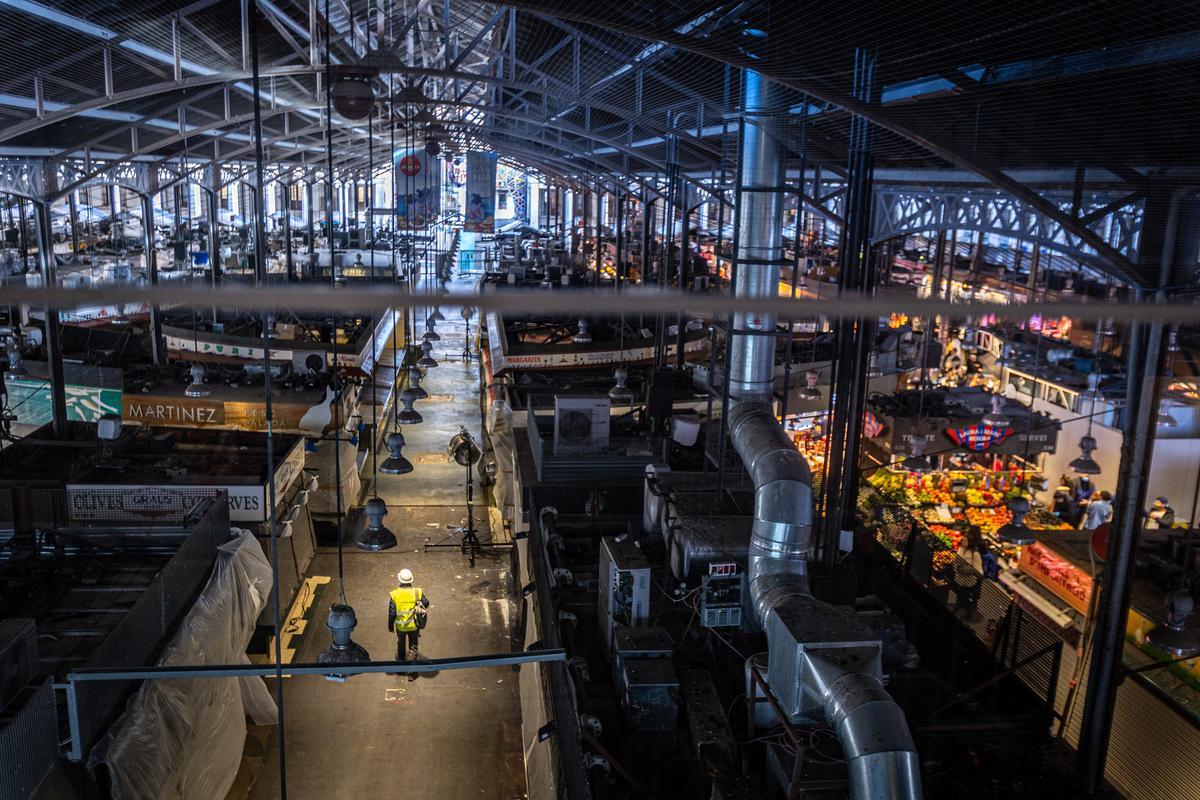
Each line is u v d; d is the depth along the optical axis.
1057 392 20.50
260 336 26.50
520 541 15.59
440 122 38.81
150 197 31.14
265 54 21.81
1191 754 9.19
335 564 18.45
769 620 7.79
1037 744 9.26
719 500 11.55
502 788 12.10
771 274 12.49
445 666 5.66
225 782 11.39
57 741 7.95
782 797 6.95
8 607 11.37
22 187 22.02
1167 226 9.02
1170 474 17.22
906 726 6.28
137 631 9.59
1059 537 15.46
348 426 21.17
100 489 13.30
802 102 12.22
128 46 16.70
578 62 18.98
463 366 37.31
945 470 19.53
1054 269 27.75
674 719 8.23
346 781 12.09
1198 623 11.39
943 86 9.05
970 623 11.02
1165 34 6.89
